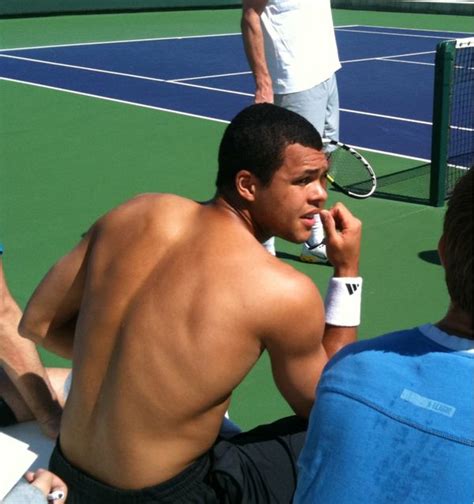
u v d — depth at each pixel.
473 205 1.56
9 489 2.43
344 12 24.77
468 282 1.56
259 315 2.33
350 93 13.22
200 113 11.38
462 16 23.58
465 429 1.53
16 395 3.24
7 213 7.18
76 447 2.57
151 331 2.39
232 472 2.52
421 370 1.59
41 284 2.83
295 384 2.47
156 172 8.54
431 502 1.52
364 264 6.02
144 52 16.86
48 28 20.05
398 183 8.09
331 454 1.60
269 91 5.70
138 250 2.49
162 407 2.38
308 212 2.58
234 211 2.56
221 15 23.00
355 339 2.84
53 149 9.38
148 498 2.47
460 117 9.91
